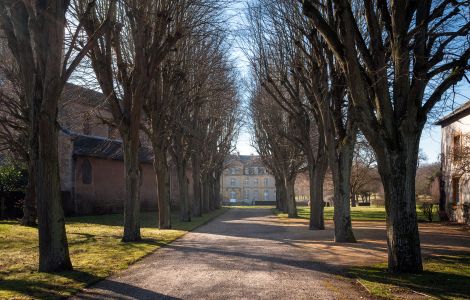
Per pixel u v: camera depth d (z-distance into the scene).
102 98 24.00
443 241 16.88
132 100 16.23
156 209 43.81
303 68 20.52
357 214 40.22
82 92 23.44
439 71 9.62
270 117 31.52
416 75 9.75
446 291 8.05
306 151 23.80
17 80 21.09
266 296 7.73
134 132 16.19
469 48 9.51
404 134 9.77
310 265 11.20
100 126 39.94
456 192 28.31
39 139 9.91
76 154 31.38
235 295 7.80
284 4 19.31
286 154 35.25
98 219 28.89
